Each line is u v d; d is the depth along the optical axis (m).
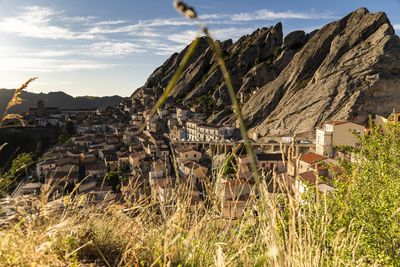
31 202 3.46
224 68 1.01
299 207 3.20
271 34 146.88
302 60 111.38
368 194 7.66
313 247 3.21
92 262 3.92
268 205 2.88
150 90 174.88
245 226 3.91
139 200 4.80
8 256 2.79
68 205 4.34
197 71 159.25
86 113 196.75
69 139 123.69
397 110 76.44
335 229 5.39
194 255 3.73
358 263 3.64
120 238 4.39
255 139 89.00
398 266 6.03
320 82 93.56
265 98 109.25
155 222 4.61
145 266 3.70
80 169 79.00
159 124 122.75
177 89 159.88
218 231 4.10
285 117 90.38
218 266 2.80
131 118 151.75
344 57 95.62
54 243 3.72
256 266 2.08
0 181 3.49
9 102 2.81
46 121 167.00
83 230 4.21
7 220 3.25
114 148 105.12
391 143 10.27
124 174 65.38
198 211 4.20
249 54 146.50
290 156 3.28
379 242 6.53
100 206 4.92
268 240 2.92
